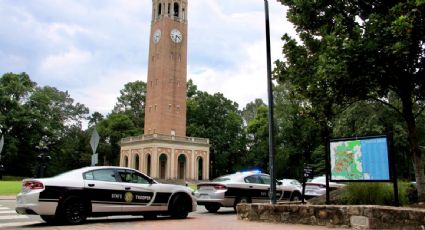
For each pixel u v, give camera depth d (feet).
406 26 31.91
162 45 212.64
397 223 30.09
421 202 38.01
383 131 102.89
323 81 38.73
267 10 44.91
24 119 226.79
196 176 203.92
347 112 107.76
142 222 38.78
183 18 223.10
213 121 249.75
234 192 53.06
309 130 179.11
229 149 241.96
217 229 32.24
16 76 237.45
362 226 31.99
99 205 37.99
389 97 100.22
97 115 296.51
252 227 33.45
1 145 80.43
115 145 252.21
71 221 36.35
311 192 68.39
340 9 41.86
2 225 36.17
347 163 37.27
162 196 42.42
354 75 36.37
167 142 195.52
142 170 196.24
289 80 46.11
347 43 34.73
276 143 193.06
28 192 35.29
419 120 106.52
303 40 45.62
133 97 276.82
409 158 110.32
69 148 258.98
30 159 237.45
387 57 34.81
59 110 266.98
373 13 36.32
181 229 32.40
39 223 37.73
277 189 58.08
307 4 42.57
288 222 36.78
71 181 37.01
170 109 208.95
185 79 217.97
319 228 32.83
